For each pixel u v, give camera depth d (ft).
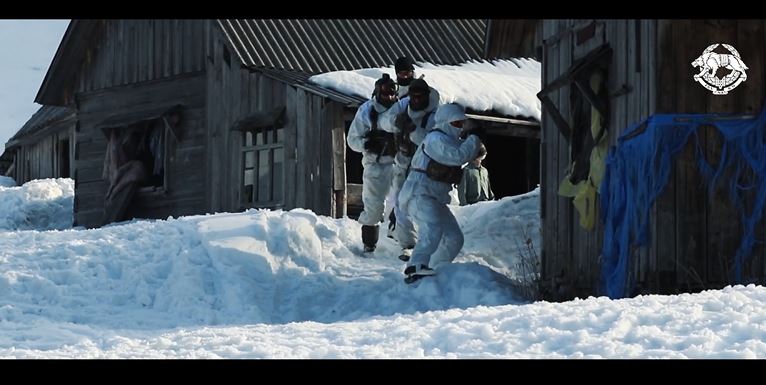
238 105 143.74
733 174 71.67
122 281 81.66
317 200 133.49
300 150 135.64
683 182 71.72
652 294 69.72
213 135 146.92
